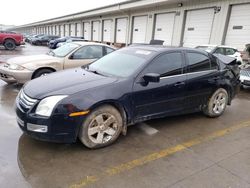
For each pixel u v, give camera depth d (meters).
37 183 2.32
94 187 2.32
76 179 2.43
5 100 4.94
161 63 3.61
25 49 20.61
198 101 4.17
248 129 4.03
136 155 2.97
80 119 2.81
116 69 3.61
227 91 4.67
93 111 2.93
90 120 2.91
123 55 3.94
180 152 3.10
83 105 2.81
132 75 3.31
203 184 2.44
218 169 2.73
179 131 3.80
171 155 3.01
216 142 3.46
